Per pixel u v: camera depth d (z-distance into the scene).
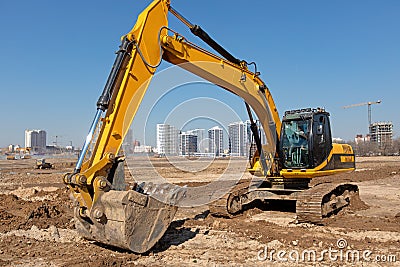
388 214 12.02
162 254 7.37
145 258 7.06
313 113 11.41
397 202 14.84
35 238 8.70
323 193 10.49
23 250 7.69
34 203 14.07
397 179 25.55
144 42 7.94
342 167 12.32
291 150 11.56
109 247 7.72
